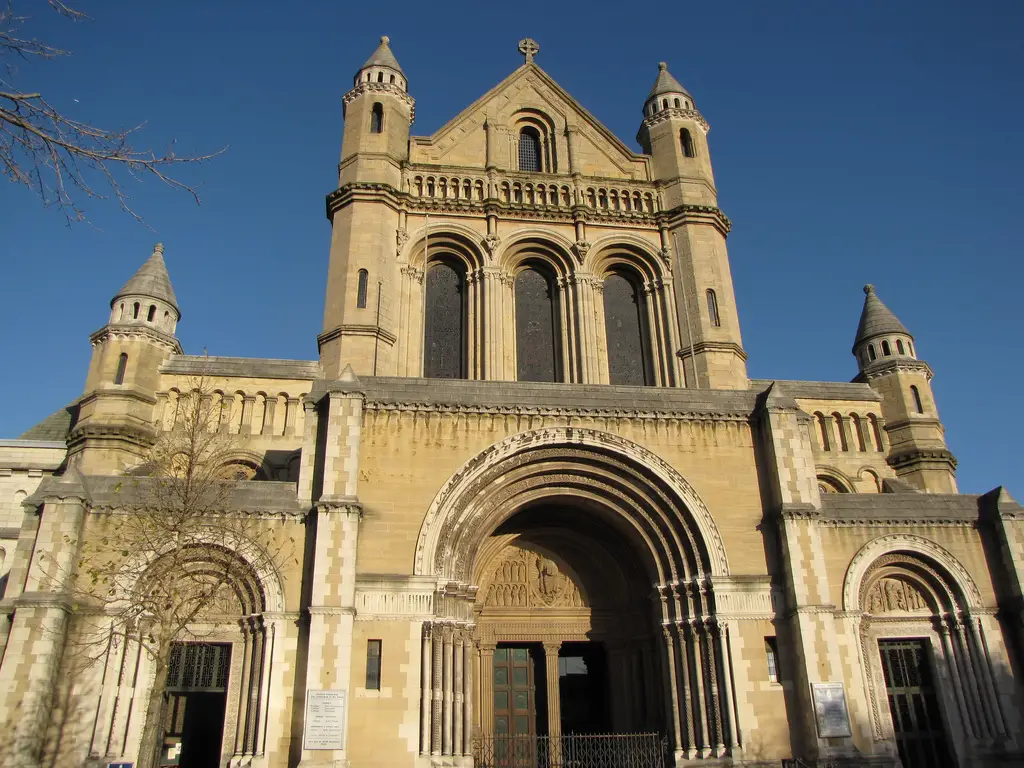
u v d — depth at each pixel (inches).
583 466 1137.4
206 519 988.6
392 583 1004.6
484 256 1610.5
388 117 1696.6
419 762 935.7
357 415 1069.8
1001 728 1086.4
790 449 1133.7
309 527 1018.7
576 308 1603.1
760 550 1104.8
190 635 984.9
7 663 876.0
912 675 1141.7
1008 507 1160.2
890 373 1873.8
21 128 448.8
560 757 1138.7
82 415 1510.8
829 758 968.3
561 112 1817.2
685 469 1136.2
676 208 1701.5
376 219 1569.9
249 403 1549.0
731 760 992.9
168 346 1588.3
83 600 936.9
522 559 1258.0
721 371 1556.3
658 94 1873.8
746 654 1043.9
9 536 1557.6
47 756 869.2
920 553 1152.2
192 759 1284.4
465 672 1039.6
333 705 918.4
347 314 1476.4
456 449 1093.8
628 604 1224.2
